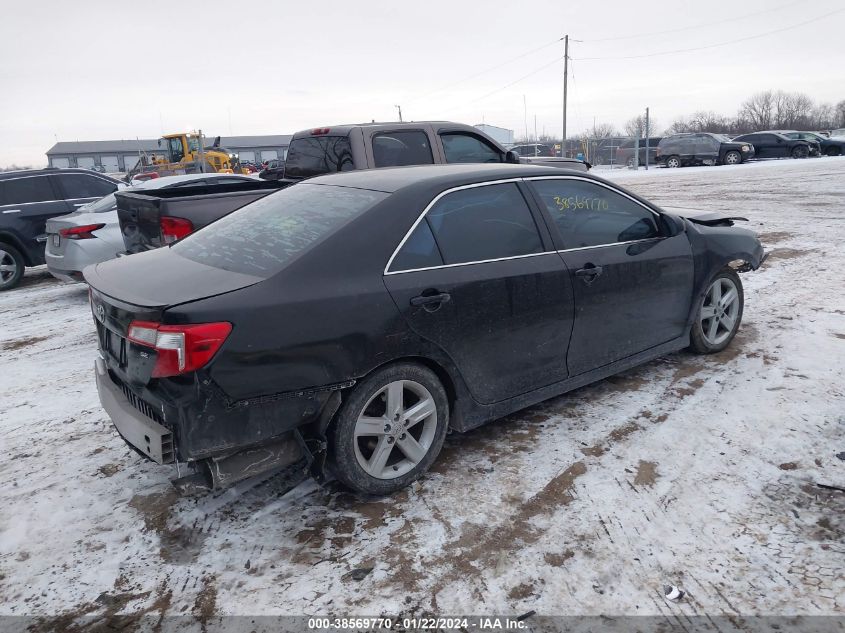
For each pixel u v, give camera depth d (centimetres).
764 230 1027
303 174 733
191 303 256
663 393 414
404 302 298
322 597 245
